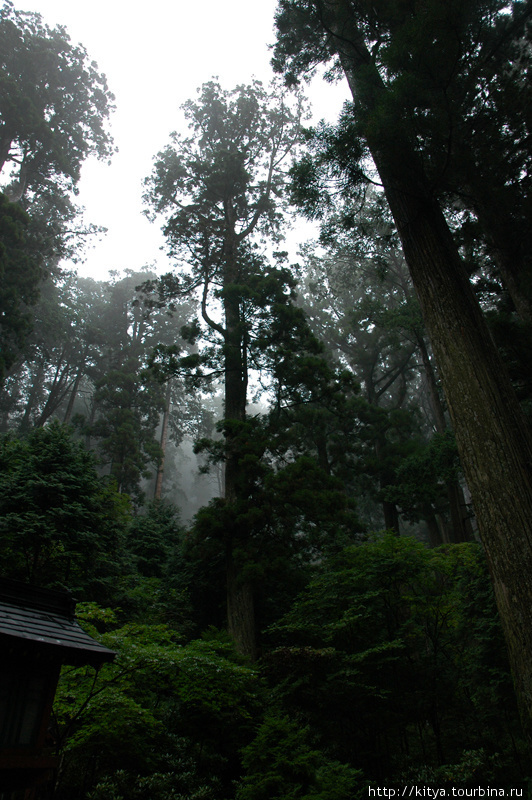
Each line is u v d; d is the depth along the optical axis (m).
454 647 10.62
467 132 8.72
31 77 30.55
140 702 7.66
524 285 8.97
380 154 7.66
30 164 29.36
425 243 7.37
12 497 10.62
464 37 7.18
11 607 3.96
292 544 14.62
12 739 3.35
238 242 21.09
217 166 21.69
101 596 11.95
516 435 5.75
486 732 9.16
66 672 6.54
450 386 6.35
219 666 6.68
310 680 8.73
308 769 6.23
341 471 22.62
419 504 22.38
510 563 5.05
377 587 9.68
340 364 28.41
